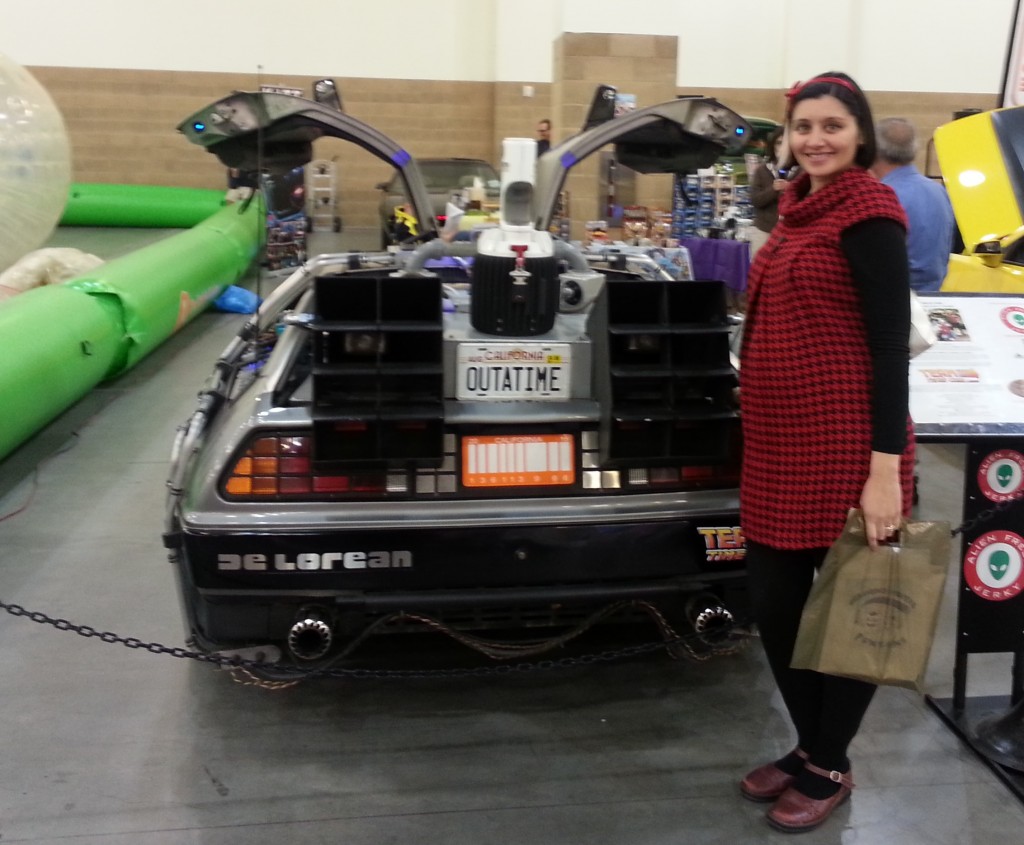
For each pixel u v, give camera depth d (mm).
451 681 2969
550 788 2473
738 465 2650
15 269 7367
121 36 15641
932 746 2689
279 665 2594
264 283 11023
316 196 16344
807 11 15117
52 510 4367
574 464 2574
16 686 2910
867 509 2086
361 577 2475
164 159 16250
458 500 2516
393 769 2541
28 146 6410
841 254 2086
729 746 2662
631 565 2561
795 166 2350
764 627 2377
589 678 3006
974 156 6801
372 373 2402
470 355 2588
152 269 7246
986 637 2760
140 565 3797
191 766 2541
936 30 15195
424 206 3580
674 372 2477
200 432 2779
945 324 2809
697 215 9562
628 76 11578
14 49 15570
